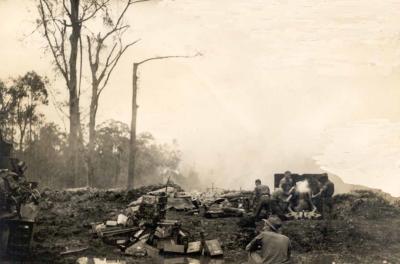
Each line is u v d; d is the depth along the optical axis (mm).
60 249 14570
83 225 17109
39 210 18688
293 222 18641
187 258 14578
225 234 16875
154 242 15703
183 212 20062
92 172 33094
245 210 19828
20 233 13406
